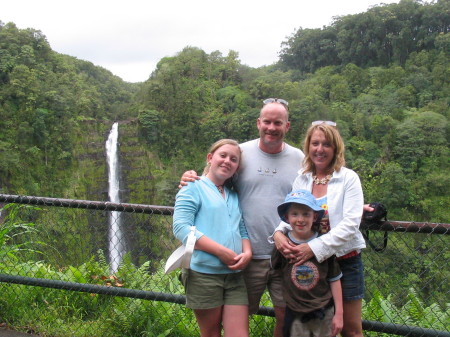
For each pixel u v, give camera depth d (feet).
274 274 7.27
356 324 6.75
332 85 180.75
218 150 7.23
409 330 7.36
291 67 264.72
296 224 6.59
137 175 132.57
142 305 10.16
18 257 12.23
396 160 121.80
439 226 6.88
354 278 6.68
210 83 165.78
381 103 153.58
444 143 120.47
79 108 137.49
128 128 137.59
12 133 116.37
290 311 6.56
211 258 6.80
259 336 9.36
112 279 11.39
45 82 135.95
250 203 7.44
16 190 110.63
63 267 12.33
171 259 6.78
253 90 161.79
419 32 202.90
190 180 7.11
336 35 236.22
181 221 6.79
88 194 123.54
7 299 10.48
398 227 7.08
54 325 10.00
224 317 6.91
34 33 153.99
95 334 9.70
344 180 6.70
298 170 7.51
